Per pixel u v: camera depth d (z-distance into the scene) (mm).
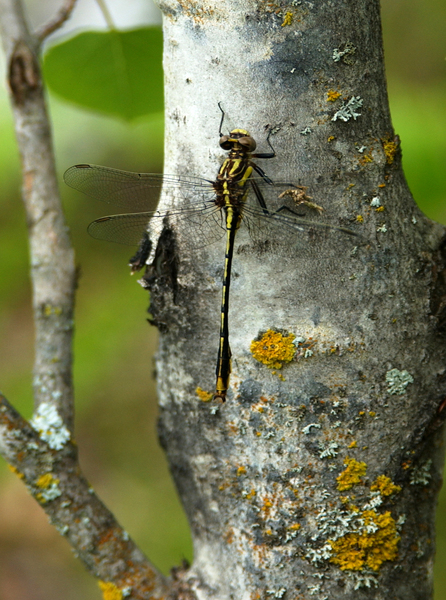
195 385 470
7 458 470
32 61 500
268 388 463
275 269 462
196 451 473
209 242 466
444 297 465
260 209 464
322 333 462
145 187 506
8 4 500
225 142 462
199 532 478
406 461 464
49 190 500
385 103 465
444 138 631
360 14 459
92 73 536
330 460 463
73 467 475
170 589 478
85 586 775
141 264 471
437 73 783
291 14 458
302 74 459
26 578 786
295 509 464
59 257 497
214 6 459
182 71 465
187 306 469
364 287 461
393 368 463
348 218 461
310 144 460
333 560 464
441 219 578
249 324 464
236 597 471
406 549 466
